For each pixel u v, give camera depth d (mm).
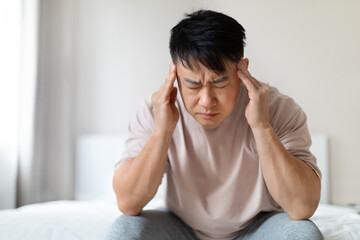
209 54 956
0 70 2504
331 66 2643
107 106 2826
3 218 1547
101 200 2648
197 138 1210
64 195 2828
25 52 2625
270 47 2664
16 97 2551
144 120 1268
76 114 2852
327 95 2637
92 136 2725
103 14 2852
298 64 2652
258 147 1089
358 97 2619
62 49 2871
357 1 2635
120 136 2699
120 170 1172
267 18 2668
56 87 2869
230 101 1030
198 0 2732
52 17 2881
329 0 2650
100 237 1387
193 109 1047
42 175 2844
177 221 1255
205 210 1214
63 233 1404
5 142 2506
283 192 1059
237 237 1269
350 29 2637
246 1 2676
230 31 990
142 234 1027
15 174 2535
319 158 2545
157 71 2791
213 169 1214
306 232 941
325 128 2629
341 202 2588
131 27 2820
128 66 2814
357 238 1379
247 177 1206
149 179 1113
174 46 1034
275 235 1022
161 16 2791
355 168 2600
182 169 1224
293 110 1210
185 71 1003
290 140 1165
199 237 1284
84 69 2854
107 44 2840
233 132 1201
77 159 2725
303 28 2658
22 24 2621
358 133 2609
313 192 1058
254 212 1197
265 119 1086
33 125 2637
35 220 1523
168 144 1141
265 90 1078
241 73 1052
